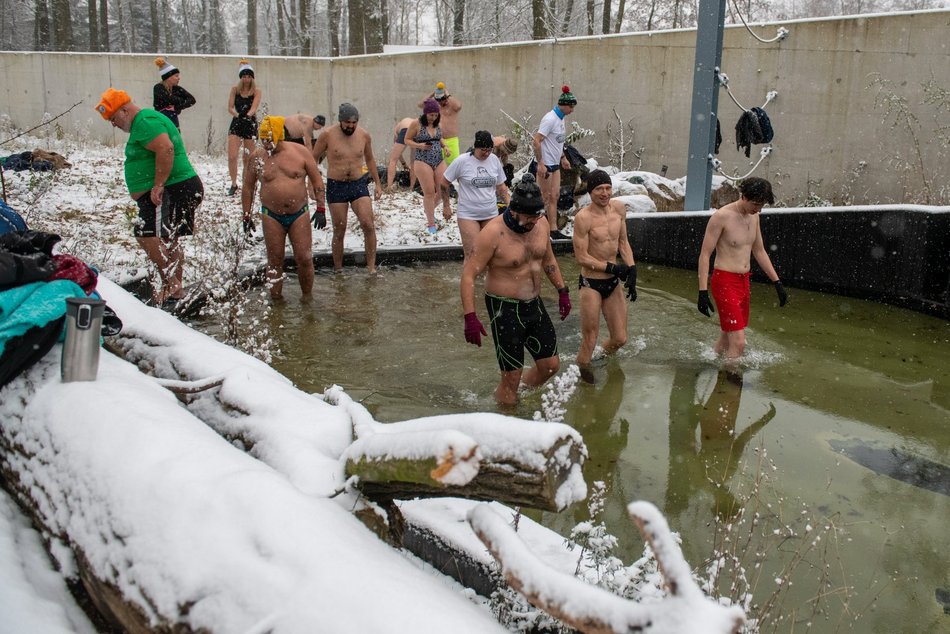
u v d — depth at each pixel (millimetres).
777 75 13766
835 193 13570
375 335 7172
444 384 6020
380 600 1899
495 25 32906
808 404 5934
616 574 3004
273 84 21531
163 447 2645
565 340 7289
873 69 12914
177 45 59625
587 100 16203
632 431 5355
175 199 7152
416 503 3402
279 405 3168
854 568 3805
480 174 8703
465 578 3059
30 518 3033
